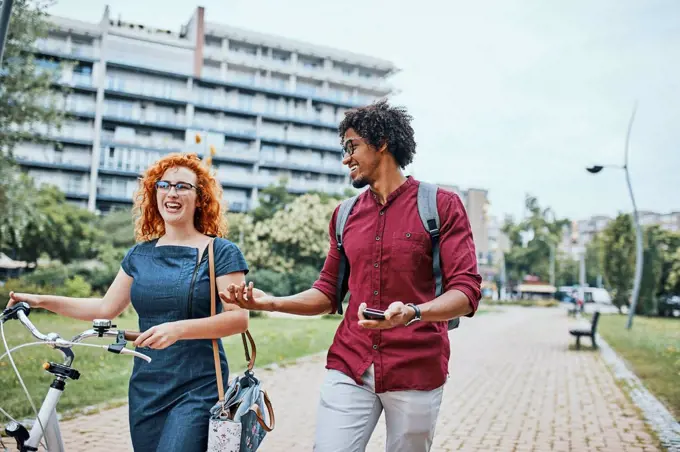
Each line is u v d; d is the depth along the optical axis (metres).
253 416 2.39
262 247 37.16
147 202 2.81
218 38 79.12
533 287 75.06
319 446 2.53
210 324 2.37
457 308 2.32
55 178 65.56
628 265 37.84
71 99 66.25
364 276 2.61
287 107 82.06
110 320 2.45
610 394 8.30
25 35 20.67
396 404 2.52
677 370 10.49
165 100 72.00
